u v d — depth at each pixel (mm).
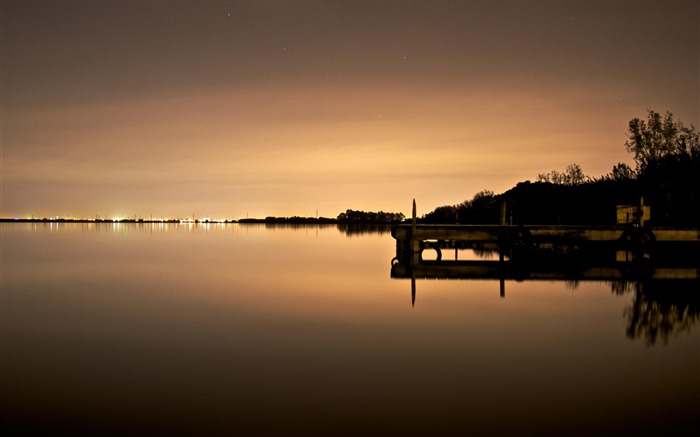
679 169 32375
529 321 11469
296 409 6664
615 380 7680
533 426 6164
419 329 10820
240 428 6141
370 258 27594
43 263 25641
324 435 5965
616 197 35500
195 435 5977
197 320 12000
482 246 35312
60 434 6000
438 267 21438
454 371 8109
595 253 26750
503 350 9258
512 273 19172
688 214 29438
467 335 10297
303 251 32844
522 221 41219
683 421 6281
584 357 8805
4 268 23438
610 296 14406
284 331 10781
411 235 23422
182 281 18719
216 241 45750
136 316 12570
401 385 7496
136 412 6602
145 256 29516
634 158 37250
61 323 11867
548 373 8000
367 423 6262
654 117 36438
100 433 6023
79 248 36281
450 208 61594
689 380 7676
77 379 7859
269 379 7797
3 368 8445
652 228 22750
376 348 9430
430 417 6410
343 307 13297
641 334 10328
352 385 7508
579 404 6785
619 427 6129
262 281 18422
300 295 15266
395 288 16203
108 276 20344
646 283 16656
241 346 9656
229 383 7629
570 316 11930
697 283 16625
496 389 7328
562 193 42406
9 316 12695
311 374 8008
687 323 11242
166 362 8711
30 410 6672
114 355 9172
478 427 6145
